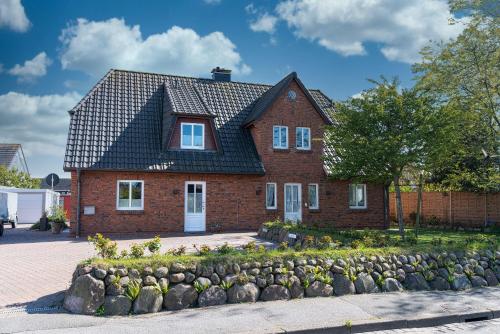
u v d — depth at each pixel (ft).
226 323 22.31
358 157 44.55
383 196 79.30
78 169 59.47
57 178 77.46
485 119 57.77
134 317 23.43
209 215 67.41
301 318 23.27
